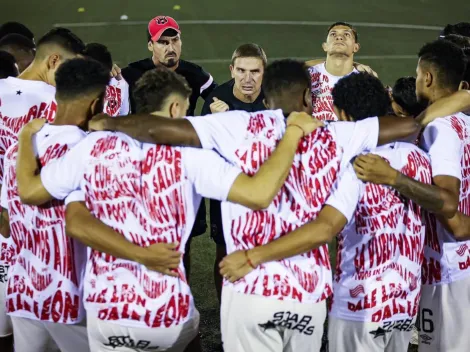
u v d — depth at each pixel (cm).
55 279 332
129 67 539
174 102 309
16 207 334
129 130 294
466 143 353
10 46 508
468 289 370
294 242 295
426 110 345
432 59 352
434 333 379
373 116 319
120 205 298
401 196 324
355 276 328
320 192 301
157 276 302
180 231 303
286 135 293
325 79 528
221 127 298
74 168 303
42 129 324
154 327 305
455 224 344
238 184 288
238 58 463
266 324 305
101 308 304
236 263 298
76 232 299
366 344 335
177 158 296
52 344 362
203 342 466
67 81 321
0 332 409
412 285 333
